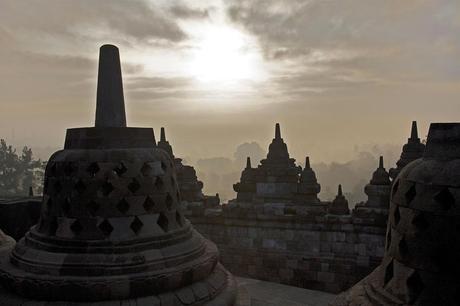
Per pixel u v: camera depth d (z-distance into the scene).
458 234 4.57
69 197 8.03
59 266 7.41
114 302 7.18
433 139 5.24
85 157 8.20
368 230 14.58
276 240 16.16
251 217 16.45
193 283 8.18
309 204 15.79
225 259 16.97
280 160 17.03
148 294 7.47
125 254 7.63
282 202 16.70
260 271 16.30
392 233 5.45
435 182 4.84
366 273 14.53
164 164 8.94
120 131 8.54
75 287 7.09
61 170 8.26
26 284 7.27
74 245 7.69
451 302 4.56
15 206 16.55
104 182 8.00
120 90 9.01
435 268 4.70
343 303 5.85
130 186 8.20
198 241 9.10
